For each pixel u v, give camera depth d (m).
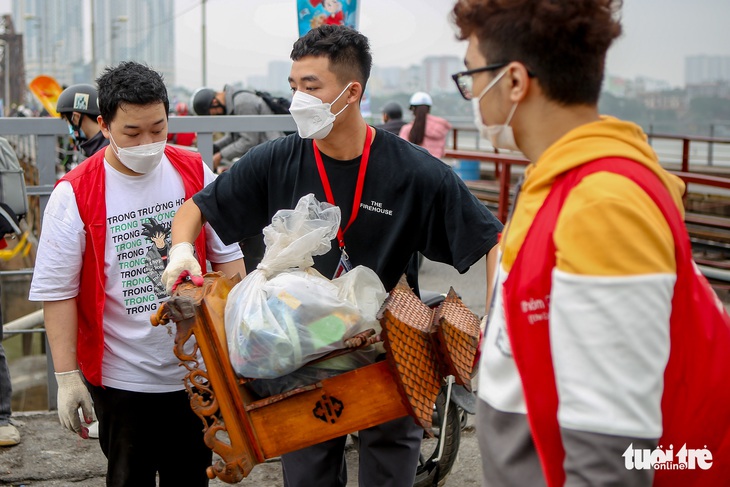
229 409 2.14
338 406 2.19
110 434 2.84
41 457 3.97
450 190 2.56
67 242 2.71
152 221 2.81
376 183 2.58
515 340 1.47
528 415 1.46
